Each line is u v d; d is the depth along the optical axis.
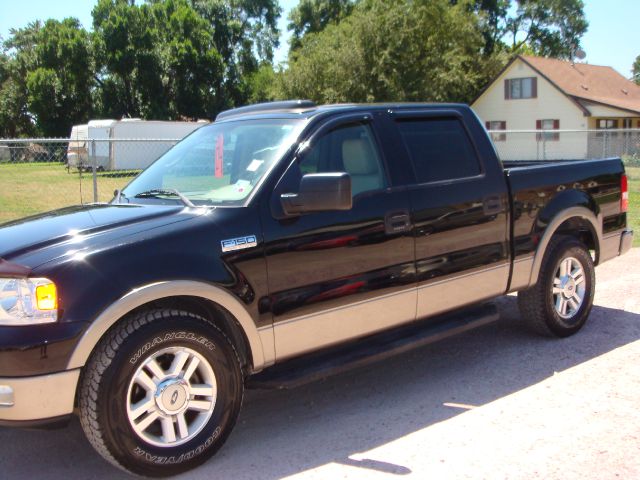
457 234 4.61
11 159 15.02
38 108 54.88
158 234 3.47
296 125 4.18
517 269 5.04
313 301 3.91
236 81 58.66
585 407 4.14
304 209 3.70
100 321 3.17
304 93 40.12
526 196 5.07
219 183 4.13
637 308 6.40
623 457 3.49
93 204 4.44
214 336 3.53
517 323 6.02
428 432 3.87
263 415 4.24
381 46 38.56
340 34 40.31
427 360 5.18
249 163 4.08
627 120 41.06
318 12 62.59
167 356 3.47
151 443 3.33
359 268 4.11
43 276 3.14
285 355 3.88
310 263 3.90
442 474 3.37
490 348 5.38
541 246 5.18
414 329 4.61
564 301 5.50
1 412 3.11
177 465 3.40
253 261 3.68
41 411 3.12
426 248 4.44
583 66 43.75
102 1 54.12
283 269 3.79
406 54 38.31
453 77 39.00
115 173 16.02
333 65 38.75
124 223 3.59
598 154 29.55
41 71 53.88
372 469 3.45
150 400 3.34
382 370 5.01
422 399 4.39
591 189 5.64
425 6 38.28
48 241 3.42
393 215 4.26
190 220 3.62
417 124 4.66
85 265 3.23
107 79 54.78
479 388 4.54
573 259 5.49
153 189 4.37
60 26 55.53
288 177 3.94
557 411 4.10
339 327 4.07
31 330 3.09
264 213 3.78
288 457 3.62
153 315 3.36
